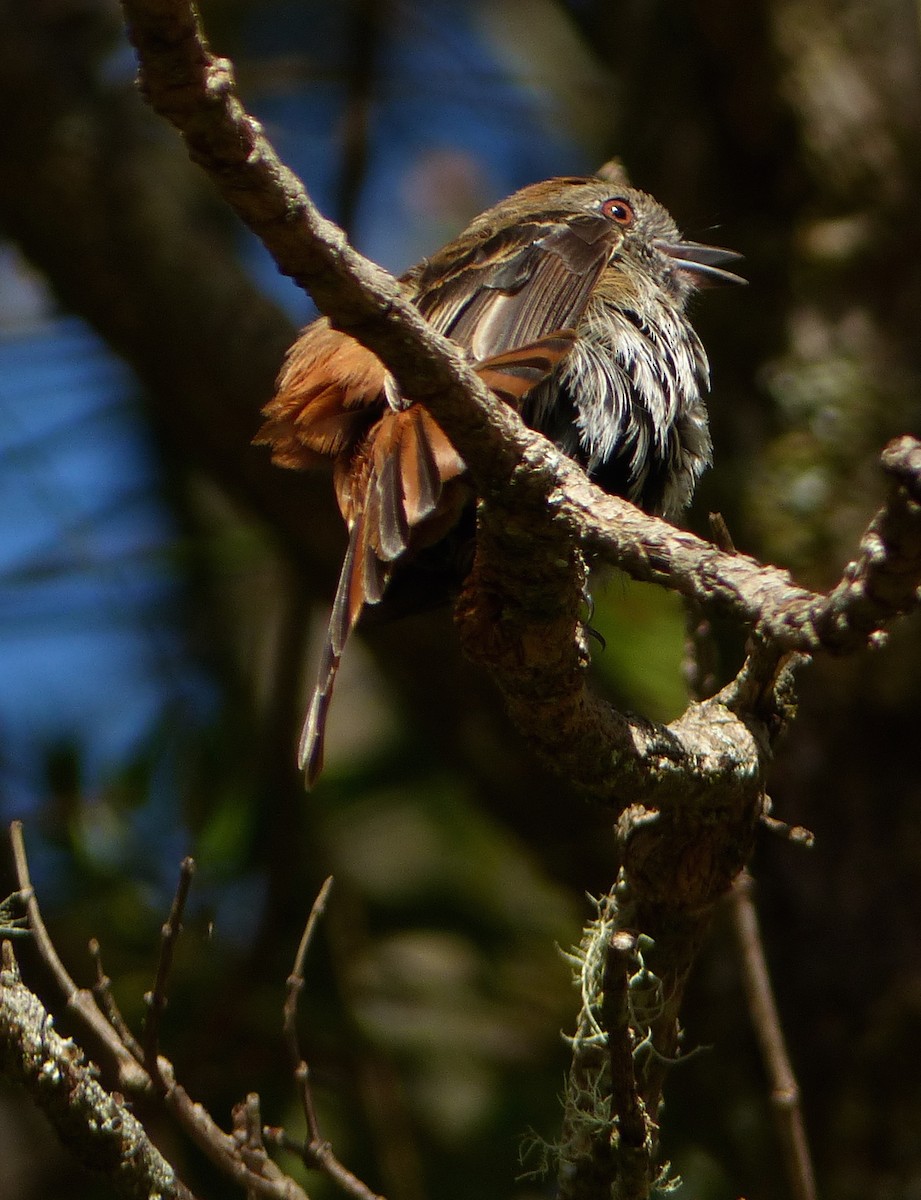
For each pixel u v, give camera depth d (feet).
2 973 16.79
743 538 35.17
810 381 35.53
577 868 35.06
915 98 36.09
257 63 40.91
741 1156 33.04
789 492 35.04
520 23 47.96
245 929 34.88
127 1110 18.12
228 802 33.30
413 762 38.55
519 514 16.05
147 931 32.96
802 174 36.35
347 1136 32.96
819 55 36.24
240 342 36.42
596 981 19.58
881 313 35.76
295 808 34.09
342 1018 33.71
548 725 17.92
